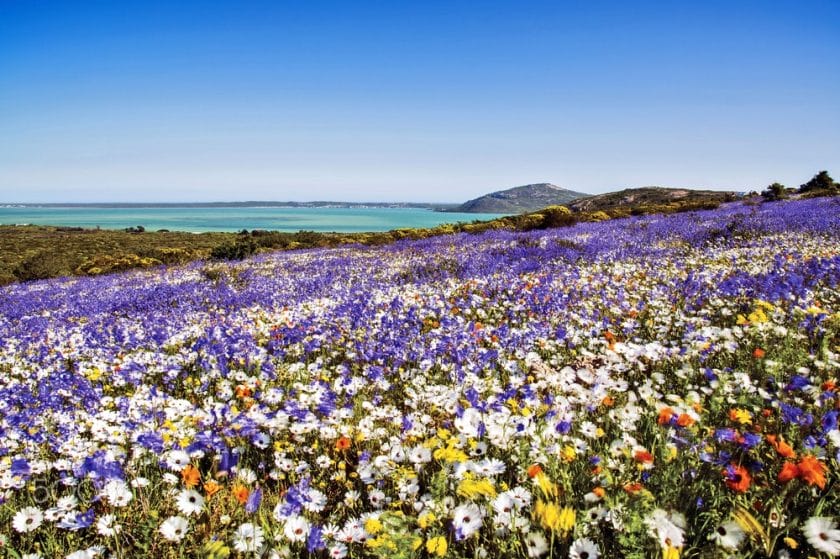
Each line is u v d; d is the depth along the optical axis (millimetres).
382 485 2912
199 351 6516
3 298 17500
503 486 2498
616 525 2023
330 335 6930
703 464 2482
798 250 11398
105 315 11922
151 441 3178
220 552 2090
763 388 3770
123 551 2449
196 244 60281
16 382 5879
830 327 5164
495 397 3738
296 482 3123
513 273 12211
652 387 4125
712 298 7074
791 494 2178
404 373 5215
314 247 33000
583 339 5883
